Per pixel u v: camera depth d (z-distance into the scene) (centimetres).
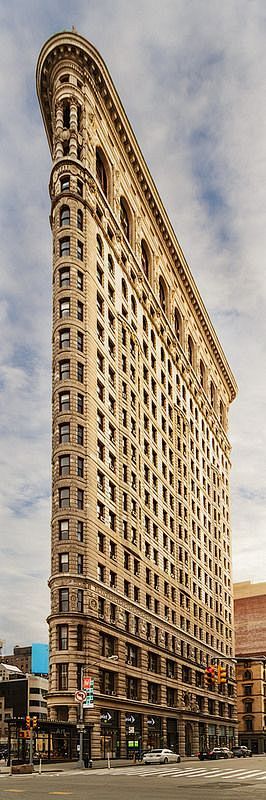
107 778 4419
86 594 6900
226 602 13550
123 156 9631
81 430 7406
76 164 8269
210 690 11538
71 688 6538
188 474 11525
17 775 4944
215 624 12462
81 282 7931
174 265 11750
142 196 10306
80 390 7494
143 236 10331
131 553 8350
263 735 14800
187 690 10162
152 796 2795
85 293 7894
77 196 8144
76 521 7050
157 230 10944
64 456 7244
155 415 9981
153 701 8738
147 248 10519
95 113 8831
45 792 3002
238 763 7031
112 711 7275
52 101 8831
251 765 6475
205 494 12688
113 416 8269
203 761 7812
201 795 2870
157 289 10712
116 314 8744
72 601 6781
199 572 11700
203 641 11456
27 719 5519
